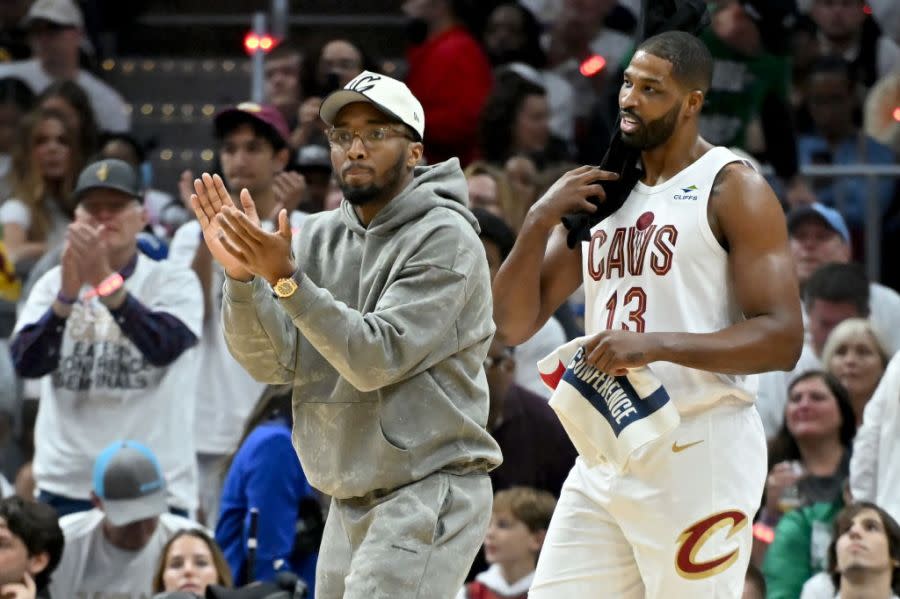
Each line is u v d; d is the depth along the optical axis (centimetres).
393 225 1600
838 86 3459
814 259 2991
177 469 2569
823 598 2248
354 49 3272
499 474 2470
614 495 1689
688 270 1672
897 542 2188
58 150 3192
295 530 2320
